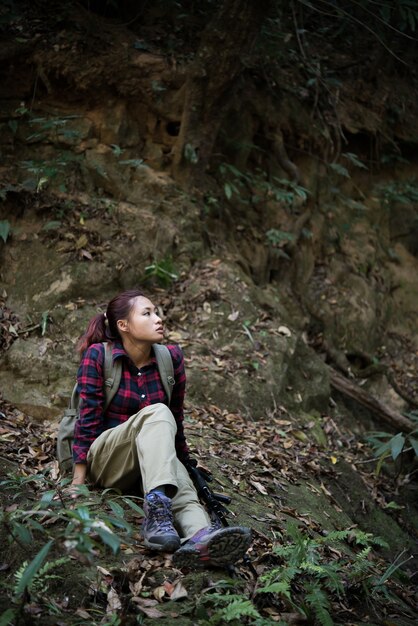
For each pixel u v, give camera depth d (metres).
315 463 4.73
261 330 5.50
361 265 7.10
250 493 3.92
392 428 6.10
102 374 3.22
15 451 3.80
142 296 3.28
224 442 4.42
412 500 5.14
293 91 6.77
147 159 6.12
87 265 5.23
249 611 2.49
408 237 7.57
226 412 4.85
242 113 6.52
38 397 4.48
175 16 6.45
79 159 5.73
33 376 4.57
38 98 5.91
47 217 5.43
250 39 5.68
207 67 5.75
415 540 4.81
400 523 4.90
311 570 3.06
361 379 6.58
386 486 5.13
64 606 2.56
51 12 6.02
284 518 3.78
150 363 3.29
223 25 5.61
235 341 5.35
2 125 5.72
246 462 4.27
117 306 3.26
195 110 5.93
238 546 2.70
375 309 6.96
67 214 5.47
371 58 7.38
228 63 5.72
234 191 6.52
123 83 5.95
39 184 5.30
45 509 3.05
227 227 6.39
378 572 3.74
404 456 5.53
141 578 2.71
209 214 6.25
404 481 5.27
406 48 7.46
